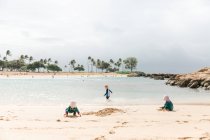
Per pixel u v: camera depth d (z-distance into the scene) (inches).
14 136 522.6
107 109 896.9
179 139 496.7
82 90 2191.2
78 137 513.3
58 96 1592.0
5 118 746.8
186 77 2950.3
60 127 615.5
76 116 786.2
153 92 1988.2
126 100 1363.2
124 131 565.6
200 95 1715.1
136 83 3850.9
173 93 1889.8
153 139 497.7
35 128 601.9
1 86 2652.6
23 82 3754.9
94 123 669.3
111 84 3447.3
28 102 1254.9
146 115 804.0
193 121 698.8
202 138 500.4
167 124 652.1
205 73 2938.0
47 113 850.1
